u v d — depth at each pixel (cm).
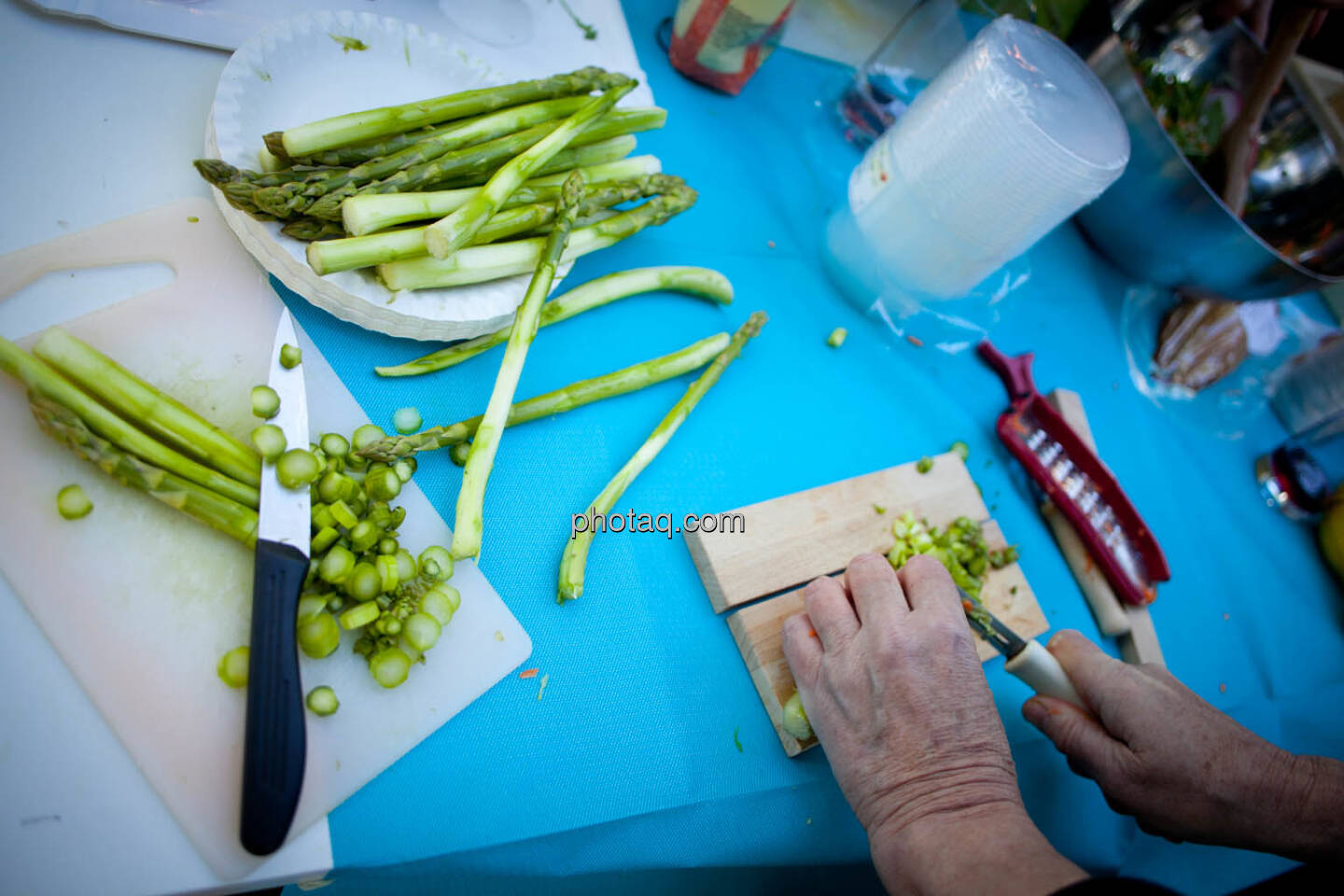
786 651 113
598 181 134
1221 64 187
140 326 101
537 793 99
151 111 115
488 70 129
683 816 107
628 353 137
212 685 87
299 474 89
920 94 143
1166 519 182
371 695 94
